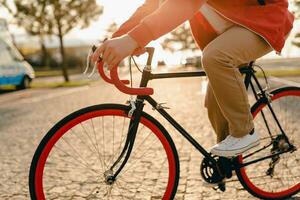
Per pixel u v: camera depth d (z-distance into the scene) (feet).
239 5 7.04
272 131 9.20
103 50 6.12
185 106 27.04
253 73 8.64
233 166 8.73
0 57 52.70
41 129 21.59
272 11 7.09
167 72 7.62
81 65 138.10
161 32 6.15
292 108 9.29
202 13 7.41
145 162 12.43
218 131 8.63
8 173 13.01
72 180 11.12
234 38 6.97
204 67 7.08
